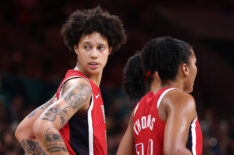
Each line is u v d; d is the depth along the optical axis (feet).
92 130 14.42
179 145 11.57
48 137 12.43
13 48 63.98
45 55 66.59
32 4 75.77
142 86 18.72
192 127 12.87
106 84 72.79
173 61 13.83
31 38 71.46
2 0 74.33
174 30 96.58
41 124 12.57
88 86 14.33
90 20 15.46
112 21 16.01
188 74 13.98
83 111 14.29
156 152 13.06
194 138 12.78
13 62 60.08
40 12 75.36
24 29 72.79
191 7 101.81
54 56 67.77
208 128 51.57
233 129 54.54
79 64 15.78
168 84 13.97
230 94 94.48
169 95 13.12
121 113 49.01
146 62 14.47
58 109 13.03
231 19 101.50
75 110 13.47
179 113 12.36
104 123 15.37
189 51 14.16
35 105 43.19
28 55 64.28
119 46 16.70
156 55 14.03
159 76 14.14
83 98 13.76
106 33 15.62
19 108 40.81
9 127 35.55
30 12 74.79
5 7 74.43
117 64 78.33
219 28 100.12
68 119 13.25
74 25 15.66
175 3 101.30
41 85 44.16
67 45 16.58
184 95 12.92
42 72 62.64
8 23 72.54
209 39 99.96
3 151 33.32
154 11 96.22
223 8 102.99
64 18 75.46
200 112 62.85
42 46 68.90
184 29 97.45
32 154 15.51
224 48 101.24
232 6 102.53
